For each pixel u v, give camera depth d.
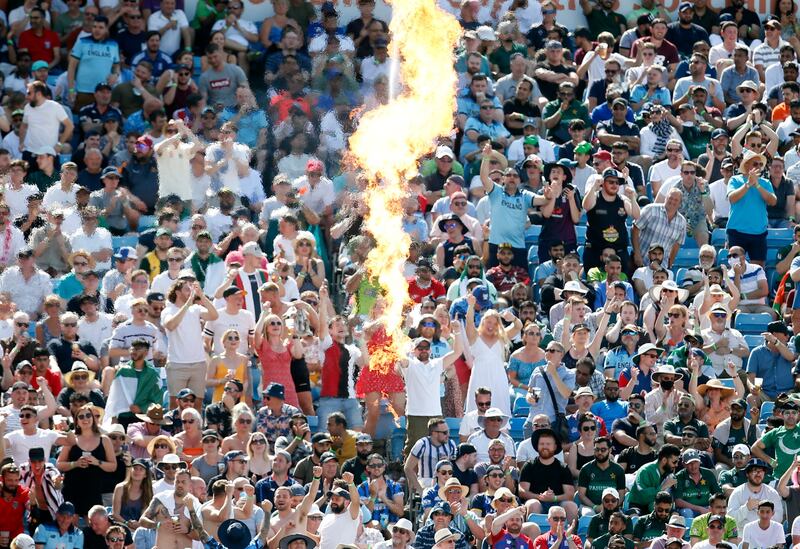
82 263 78.38
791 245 86.12
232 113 90.31
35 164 89.38
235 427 67.94
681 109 95.00
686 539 68.88
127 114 92.75
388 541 64.00
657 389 73.81
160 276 77.50
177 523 62.62
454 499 65.50
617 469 69.88
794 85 96.44
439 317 74.69
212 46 91.88
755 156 87.00
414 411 71.31
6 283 77.81
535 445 69.88
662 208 85.75
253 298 77.12
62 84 95.00
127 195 85.94
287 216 82.56
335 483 65.25
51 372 71.75
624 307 77.31
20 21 97.06
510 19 97.69
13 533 63.44
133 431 68.25
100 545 62.81
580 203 89.88
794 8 103.81
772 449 72.69
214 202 86.19
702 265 83.69
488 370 73.69
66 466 65.25
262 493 65.88
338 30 93.12
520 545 65.00
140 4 98.38
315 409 74.69
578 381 73.88
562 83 95.12
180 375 72.06
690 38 102.06
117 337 73.75
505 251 82.94
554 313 80.12
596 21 102.81
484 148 85.75
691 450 69.75
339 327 73.44
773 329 78.75
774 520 69.75
